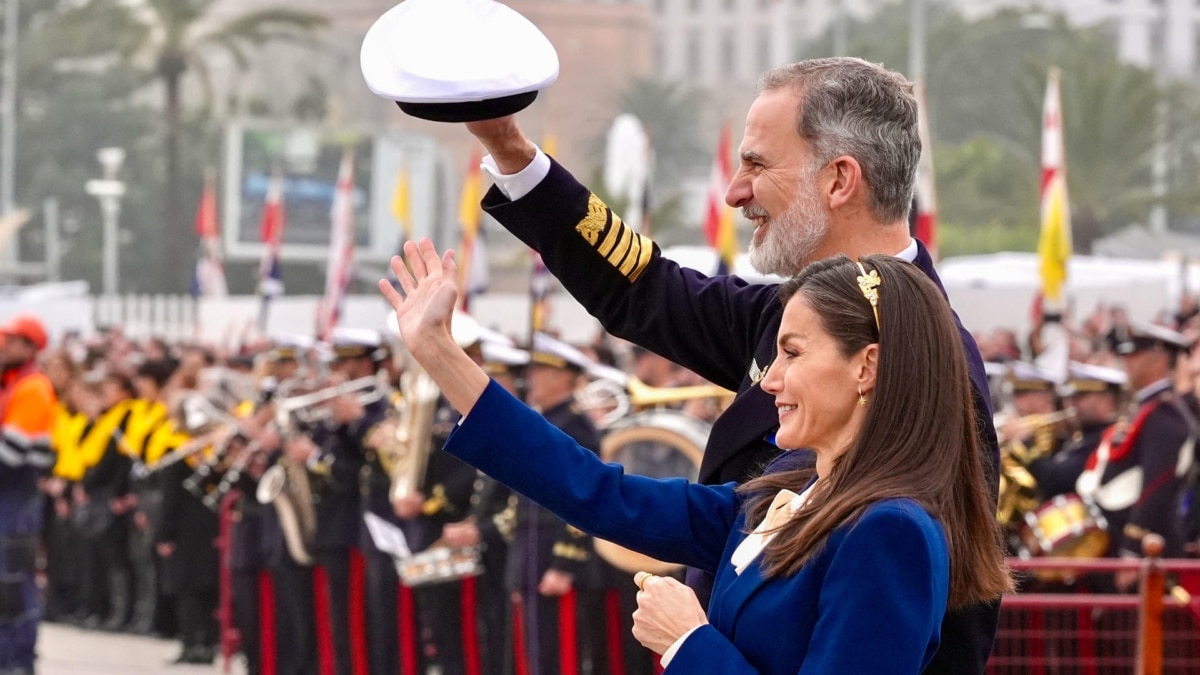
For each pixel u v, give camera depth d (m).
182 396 39.56
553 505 8.90
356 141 123.69
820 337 8.49
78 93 157.50
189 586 37.81
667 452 24.45
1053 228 35.41
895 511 7.93
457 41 9.23
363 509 30.30
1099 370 27.47
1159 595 19.05
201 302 75.50
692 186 175.25
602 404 28.03
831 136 9.66
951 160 135.25
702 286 10.36
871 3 193.62
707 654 8.19
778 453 9.58
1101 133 107.69
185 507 37.78
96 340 62.00
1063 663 20.16
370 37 9.42
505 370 27.91
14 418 31.08
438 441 28.09
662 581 8.62
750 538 8.63
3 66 154.88
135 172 159.75
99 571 43.91
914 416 8.25
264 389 34.09
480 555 28.20
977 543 8.36
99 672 36.31
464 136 172.75
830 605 7.89
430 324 8.73
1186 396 26.56
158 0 124.12
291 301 72.25
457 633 28.69
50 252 155.00
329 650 31.77
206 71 129.62
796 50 195.88
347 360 31.78
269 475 31.08
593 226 10.35
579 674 26.44
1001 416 26.48
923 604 7.82
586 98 197.62
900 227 9.86
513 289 158.88
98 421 42.88
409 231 59.44
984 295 65.19
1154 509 24.53
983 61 151.50
